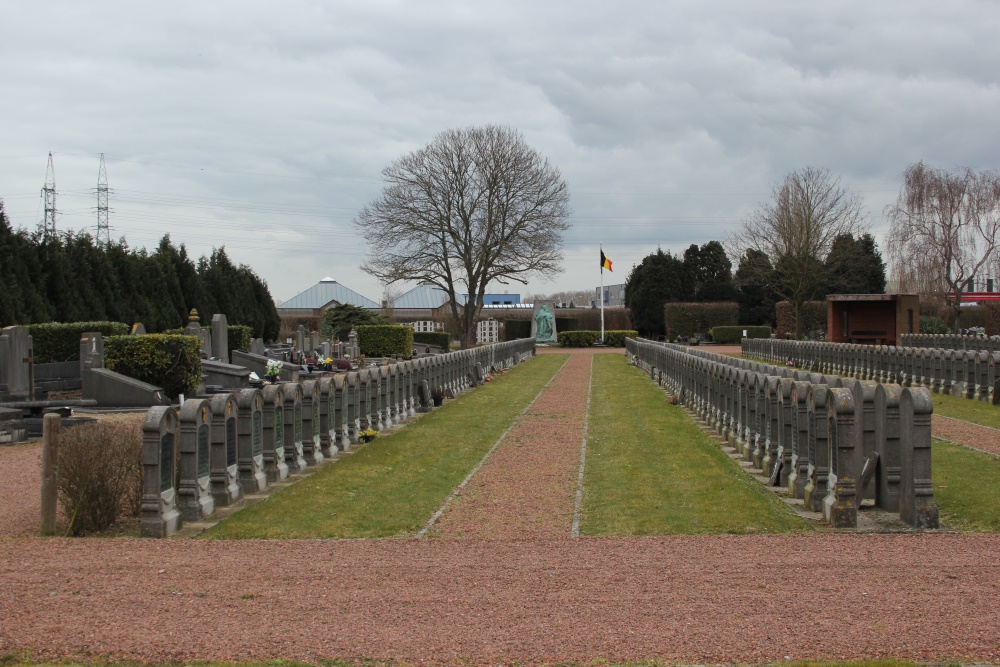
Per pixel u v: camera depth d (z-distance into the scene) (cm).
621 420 2172
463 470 1471
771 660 607
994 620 671
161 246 4662
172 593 788
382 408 2078
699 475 1378
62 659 641
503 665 612
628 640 649
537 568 849
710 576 808
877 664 592
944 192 5281
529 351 6344
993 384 2350
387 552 934
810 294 7088
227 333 3653
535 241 6431
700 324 8388
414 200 6284
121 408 2302
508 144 6406
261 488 1315
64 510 1098
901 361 3100
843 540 943
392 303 10156
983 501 1119
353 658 629
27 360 2277
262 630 687
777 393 1328
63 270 3641
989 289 7362
